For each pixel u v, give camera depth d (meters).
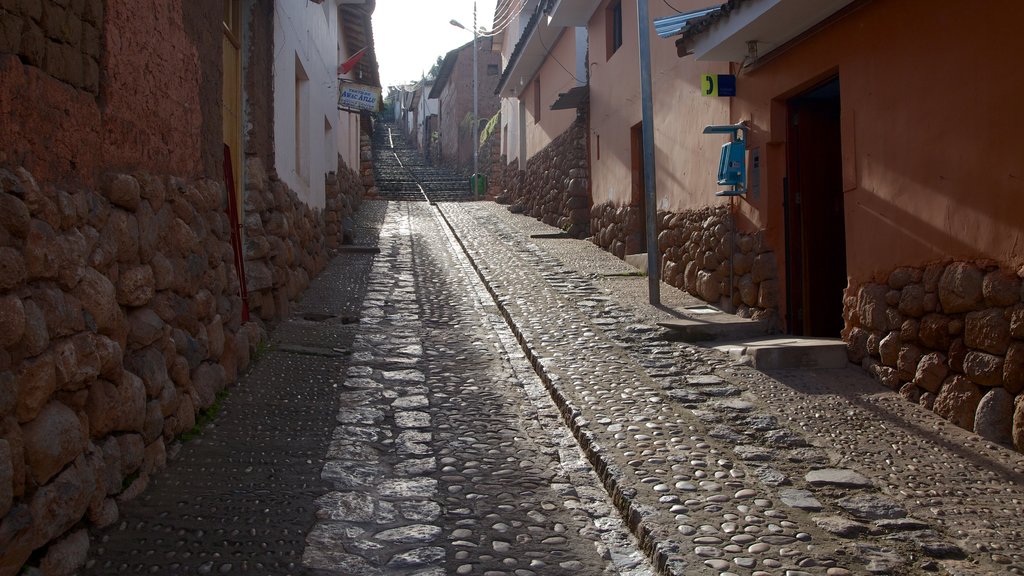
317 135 10.89
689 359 6.41
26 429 2.70
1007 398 4.39
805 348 6.02
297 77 9.89
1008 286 4.35
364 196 23.33
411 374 6.18
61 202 3.01
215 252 5.15
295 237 8.64
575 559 3.41
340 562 3.29
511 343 7.27
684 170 9.09
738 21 6.35
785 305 7.11
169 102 4.33
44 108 2.92
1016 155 4.30
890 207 5.43
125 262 3.63
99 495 3.23
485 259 11.73
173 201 4.34
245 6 7.00
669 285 9.46
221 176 5.45
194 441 4.39
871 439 4.59
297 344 6.74
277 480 4.02
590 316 7.96
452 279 10.55
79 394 3.11
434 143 38.97
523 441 4.86
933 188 4.98
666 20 8.17
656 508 3.72
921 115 5.08
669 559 3.22
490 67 31.75
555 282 9.83
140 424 3.66
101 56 3.47
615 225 11.99
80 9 3.25
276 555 3.29
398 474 4.28
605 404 5.29
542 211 16.75
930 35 4.98
